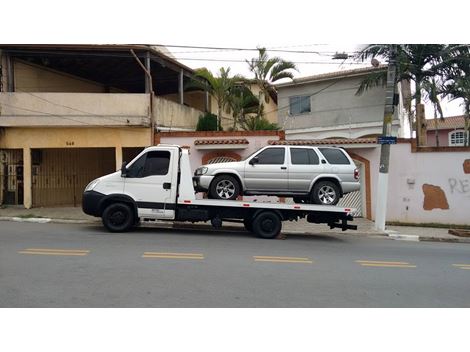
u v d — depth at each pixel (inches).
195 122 852.0
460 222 664.4
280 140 665.0
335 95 970.7
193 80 846.5
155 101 689.6
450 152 669.9
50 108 665.0
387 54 764.6
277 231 471.5
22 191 701.9
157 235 455.8
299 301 248.1
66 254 342.6
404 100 906.7
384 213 588.7
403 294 274.1
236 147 658.2
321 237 523.2
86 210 459.2
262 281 287.0
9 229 476.4
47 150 727.1
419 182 677.9
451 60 762.8
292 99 1023.0
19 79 711.1
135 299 238.4
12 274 280.7
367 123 933.8
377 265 359.6
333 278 305.6
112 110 671.1
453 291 286.7
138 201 457.7
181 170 460.8
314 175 465.1
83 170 786.8
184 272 299.6
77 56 702.5
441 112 790.5
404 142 682.2
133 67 778.8
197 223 559.2
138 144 677.3
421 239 558.3
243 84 893.2
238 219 493.7
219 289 264.1
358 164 697.6
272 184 463.8
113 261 323.0
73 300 232.8
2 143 681.0
